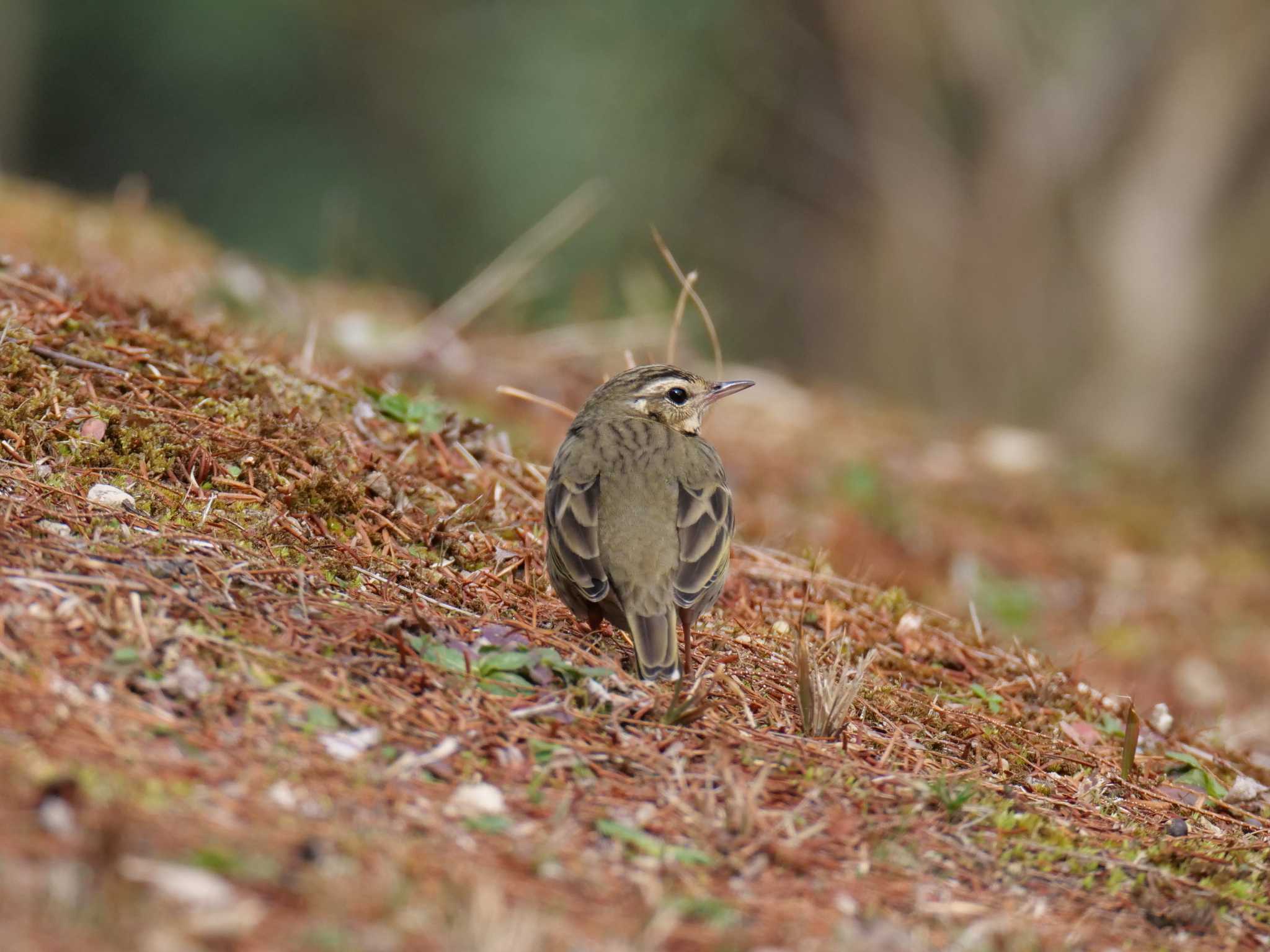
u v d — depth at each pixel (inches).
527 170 1366.9
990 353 1467.8
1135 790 376.8
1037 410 1454.2
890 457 849.5
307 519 385.1
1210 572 787.4
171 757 266.4
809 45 1460.4
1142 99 1435.8
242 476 394.6
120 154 1386.6
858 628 449.1
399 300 888.3
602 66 1393.9
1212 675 669.9
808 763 326.3
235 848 237.9
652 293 954.7
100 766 255.1
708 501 370.6
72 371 421.1
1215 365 1421.0
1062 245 1459.2
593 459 374.6
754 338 1487.5
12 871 216.5
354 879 236.8
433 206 1389.0
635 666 361.7
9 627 289.6
